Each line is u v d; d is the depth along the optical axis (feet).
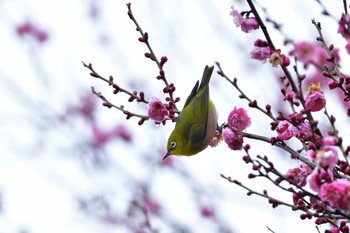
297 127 33.24
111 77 39.27
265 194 33.94
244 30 35.06
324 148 29.27
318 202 31.96
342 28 33.45
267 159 32.17
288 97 33.53
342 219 32.83
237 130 36.65
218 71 35.65
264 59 34.19
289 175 33.55
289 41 34.40
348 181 29.78
